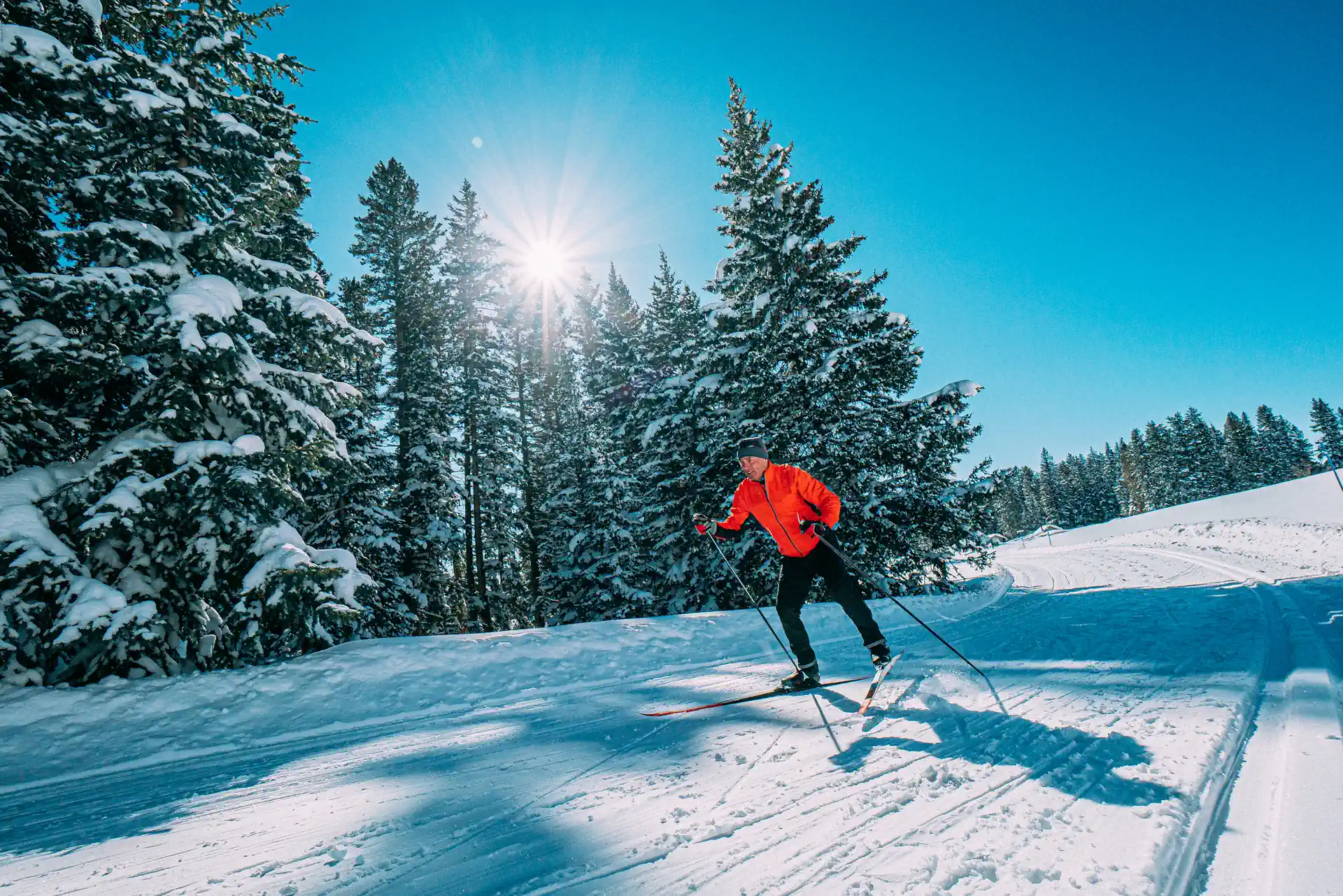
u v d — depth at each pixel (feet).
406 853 6.10
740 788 7.11
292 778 9.64
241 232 23.72
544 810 6.98
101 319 20.58
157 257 22.13
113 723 14.47
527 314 93.09
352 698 16.20
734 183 53.78
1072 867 4.67
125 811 8.67
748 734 9.60
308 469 23.09
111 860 6.52
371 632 41.55
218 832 7.16
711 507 53.26
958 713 9.62
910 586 46.60
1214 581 31.58
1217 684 9.84
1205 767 6.37
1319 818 5.04
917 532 45.75
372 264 63.98
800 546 12.23
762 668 16.79
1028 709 9.53
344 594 20.40
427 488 56.03
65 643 16.48
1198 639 14.29
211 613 22.13
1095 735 7.83
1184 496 262.67
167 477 19.19
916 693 11.37
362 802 7.88
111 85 21.54
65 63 20.20
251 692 16.10
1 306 19.30
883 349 44.98
